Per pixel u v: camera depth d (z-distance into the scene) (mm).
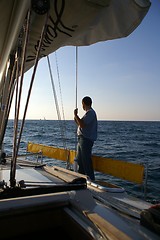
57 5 1140
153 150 19672
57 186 1471
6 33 1341
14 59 1570
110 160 3281
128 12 1608
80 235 1143
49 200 1306
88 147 3619
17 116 1315
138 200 1743
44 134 35719
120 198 1772
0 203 1202
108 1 1134
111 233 1000
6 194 1289
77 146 3762
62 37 1468
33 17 1216
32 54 1776
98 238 1037
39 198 1295
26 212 1236
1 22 1237
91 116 3639
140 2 1483
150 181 7223
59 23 1286
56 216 1313
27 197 1287
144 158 15164
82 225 1157
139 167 2775
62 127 4078
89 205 1335
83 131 3631
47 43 1553
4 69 1810
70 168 3980
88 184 2059
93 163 3662
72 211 1302
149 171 9062
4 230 1199
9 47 1476
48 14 1131
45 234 1271
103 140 30297
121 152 18297
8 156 2988
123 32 1901
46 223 1287
